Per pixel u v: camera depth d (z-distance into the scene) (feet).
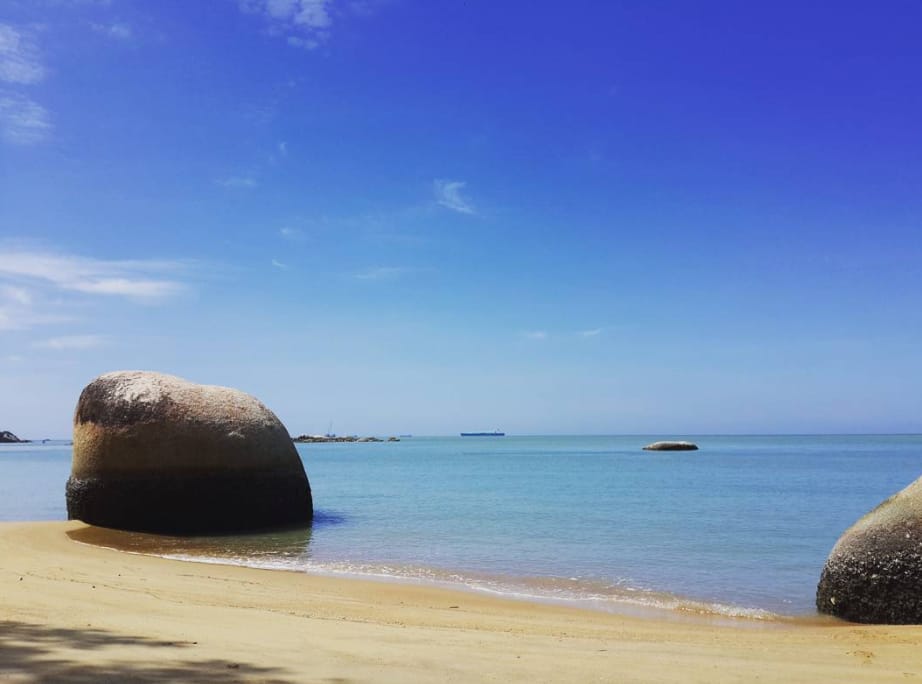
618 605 41.22
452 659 24.85
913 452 329.31
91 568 46.16
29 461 273.13
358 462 254.47
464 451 395.55
